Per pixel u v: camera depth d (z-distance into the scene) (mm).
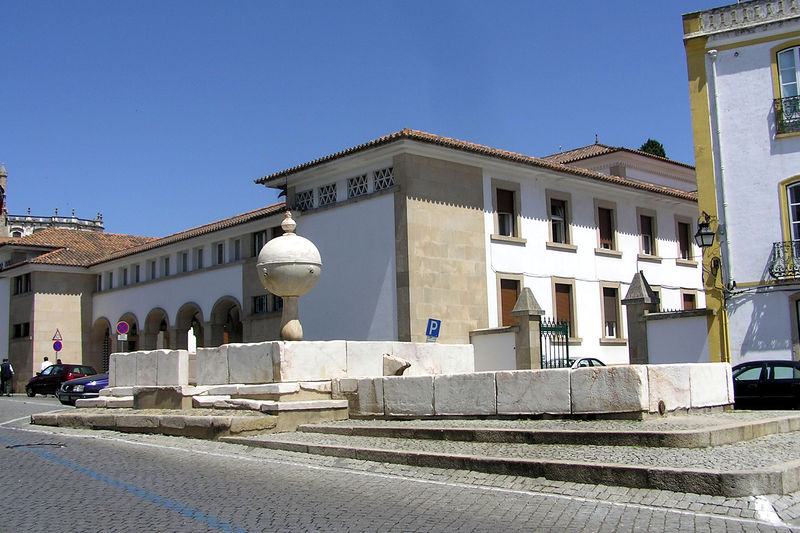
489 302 27594
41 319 44250
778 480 8320
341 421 14430
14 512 8039
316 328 28328
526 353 24484
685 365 12602
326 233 28297
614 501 8320
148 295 40719
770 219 22812
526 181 29734
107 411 18031
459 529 7293
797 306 22266
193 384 17297
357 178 27562
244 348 15508
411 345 17281
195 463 11570
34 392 37625
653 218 35344
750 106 23344
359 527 7359
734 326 22969
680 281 36156
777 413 13102
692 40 24078
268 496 8914
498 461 9836
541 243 29922
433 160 26453
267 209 34250
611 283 32594
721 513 7680
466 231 27156
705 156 23797
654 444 9922
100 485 9656
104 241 50969
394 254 25656
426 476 10062
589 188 32094
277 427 13906
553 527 7355
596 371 11648
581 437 10516
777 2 23172
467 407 12969
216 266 35406
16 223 100750
